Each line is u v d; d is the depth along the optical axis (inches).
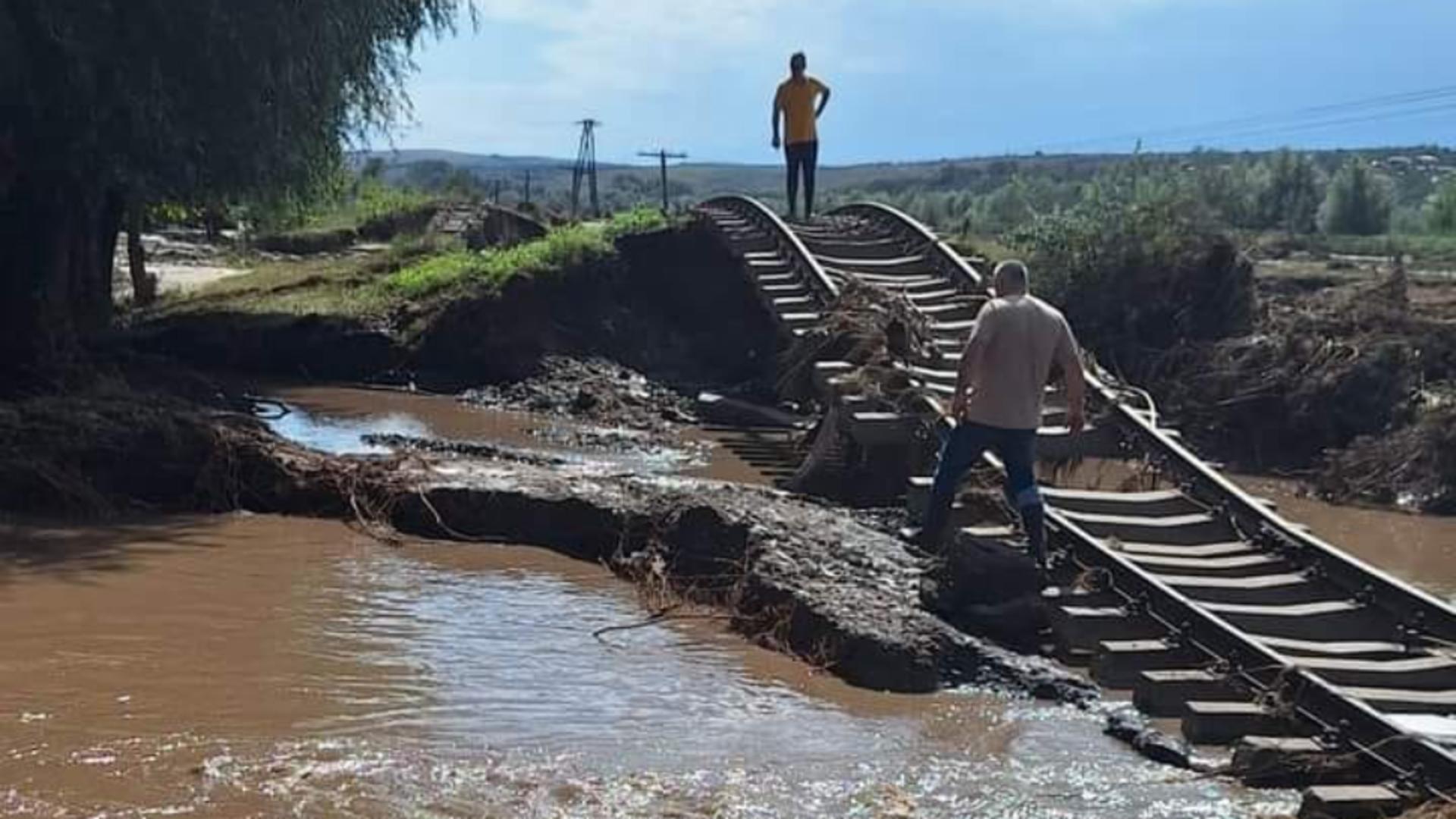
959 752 332.2
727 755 319.0
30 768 287.7
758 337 992.9
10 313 718.5
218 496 552.1
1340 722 339.0
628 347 989.2
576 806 284.0
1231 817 300.8
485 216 1314.0
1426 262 1218.6
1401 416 770.8
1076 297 922.7
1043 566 429.4
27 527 505.4
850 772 314.0
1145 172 1106.1
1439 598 522.3
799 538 455.8
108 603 412.2
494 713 337.1
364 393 914.7
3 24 676.1
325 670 361.1
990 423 439.2
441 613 420.2
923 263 880.3
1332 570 437.4
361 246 1619.1
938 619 412.8
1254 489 748.6
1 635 376.2
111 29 715.4
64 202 752.3
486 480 544.1
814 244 909.2
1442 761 309.1
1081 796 308.7
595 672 373.4
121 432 555.5
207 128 772.6
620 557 486.3
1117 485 577.9
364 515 534.9
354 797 281.3
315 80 822.5
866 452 595.2
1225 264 906.7
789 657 398.0
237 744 306.3
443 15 996.6
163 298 1141.1
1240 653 375.9
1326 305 882.1
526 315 971.9
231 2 753.6
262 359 969.5
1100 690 384.2
